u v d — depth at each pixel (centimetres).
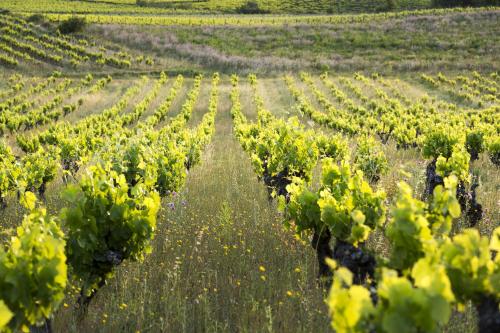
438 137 1327
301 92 4053
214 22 7756
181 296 534
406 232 351
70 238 485
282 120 1041
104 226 501
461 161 877
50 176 1099
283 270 582
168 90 4334
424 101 3788
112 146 1245
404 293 240
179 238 707
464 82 4494
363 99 3856
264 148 1163
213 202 946
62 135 1892
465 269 307
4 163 1034
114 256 496
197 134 1709
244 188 1110
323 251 551
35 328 422
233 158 1584
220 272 593
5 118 2759
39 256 356
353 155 1591
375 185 1077
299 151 938
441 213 402
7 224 827
